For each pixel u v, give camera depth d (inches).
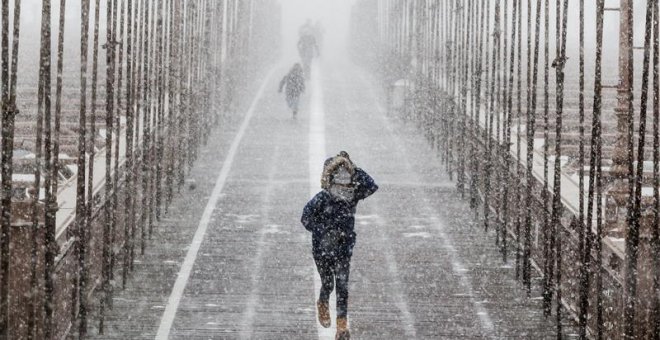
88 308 669.9
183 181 1174.3
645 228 561.6
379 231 964.0
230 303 711.7
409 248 896.9
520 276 807.1
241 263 827.4
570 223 707.4
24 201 550.3
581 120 650.8
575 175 897.5
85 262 628.4
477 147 1057.5
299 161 1376.7
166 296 726.5
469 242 926.4
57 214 632.4
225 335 639.8
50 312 547.8
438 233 960.3
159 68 967.6
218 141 1542.8
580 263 617.6
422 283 780.0
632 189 556.7
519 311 713.6
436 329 665.0
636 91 1327.5
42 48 541.6
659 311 554.6
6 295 509.7
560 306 643.5
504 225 858.8
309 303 715.4
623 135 663.8
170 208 1051.9
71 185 735.1
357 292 749.3
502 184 959.0
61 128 1022.4
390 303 723.4
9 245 517.3
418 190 1186.0
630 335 550.0
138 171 901.8
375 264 836.0
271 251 871.7
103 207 689.6
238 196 1126.4
